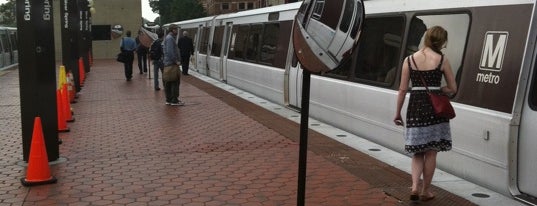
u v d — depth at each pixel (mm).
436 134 4910
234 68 17031
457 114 6086
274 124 9641
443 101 4859
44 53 6488
